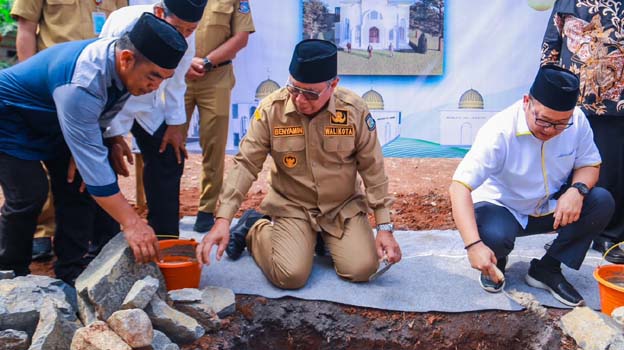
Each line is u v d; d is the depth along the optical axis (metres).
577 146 3.68
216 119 4.56
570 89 3.24
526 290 3.81
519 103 3.66
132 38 2.90
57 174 3.54
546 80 3.31
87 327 2.97
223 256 4.17
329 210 3.88
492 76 5.61
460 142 5.72
